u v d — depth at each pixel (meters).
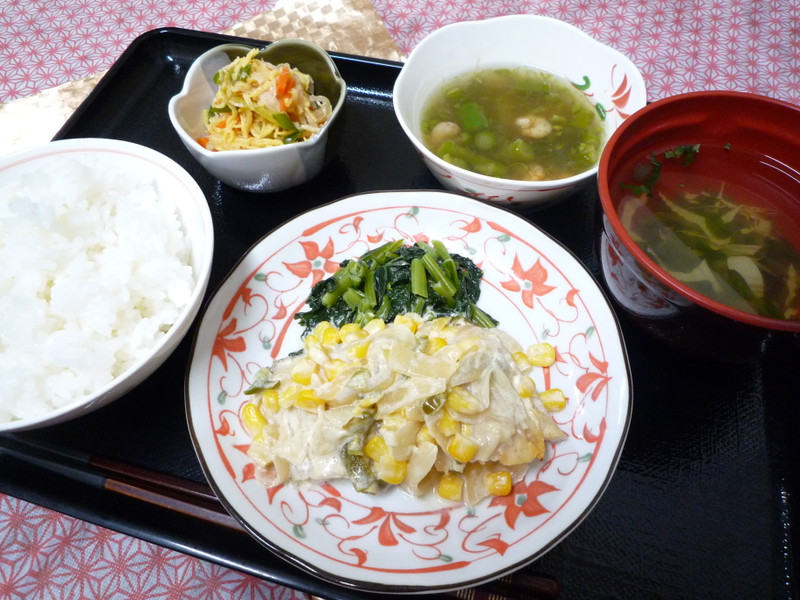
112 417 0.24
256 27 0.38
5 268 0.23
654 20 0.39
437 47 0.29
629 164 0.24
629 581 0.20
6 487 0.22
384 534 0.21
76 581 0.26
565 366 0.24
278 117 0.27
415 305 0.26
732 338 0.20
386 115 0.32
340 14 0.38
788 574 0.20
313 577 0.20
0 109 0.36
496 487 0.21
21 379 0.21
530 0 0.40
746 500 0.21
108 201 0.25
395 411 0.21
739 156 0.25
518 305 0.26
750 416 0.23
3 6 0.41
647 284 0.21
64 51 0.39
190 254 0.25
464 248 0.27
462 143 0.29
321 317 0.26
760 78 0.36
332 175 0.30
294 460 0.21
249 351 0.25
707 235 0.24
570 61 0.30
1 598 0.25
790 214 0.24
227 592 0.26
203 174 0.30
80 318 0.22
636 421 0.23
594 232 0.24
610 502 0.21
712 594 0.20
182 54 0.34
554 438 0.22
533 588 0.20
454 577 0.19
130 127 0.32
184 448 0.23
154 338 0.23
